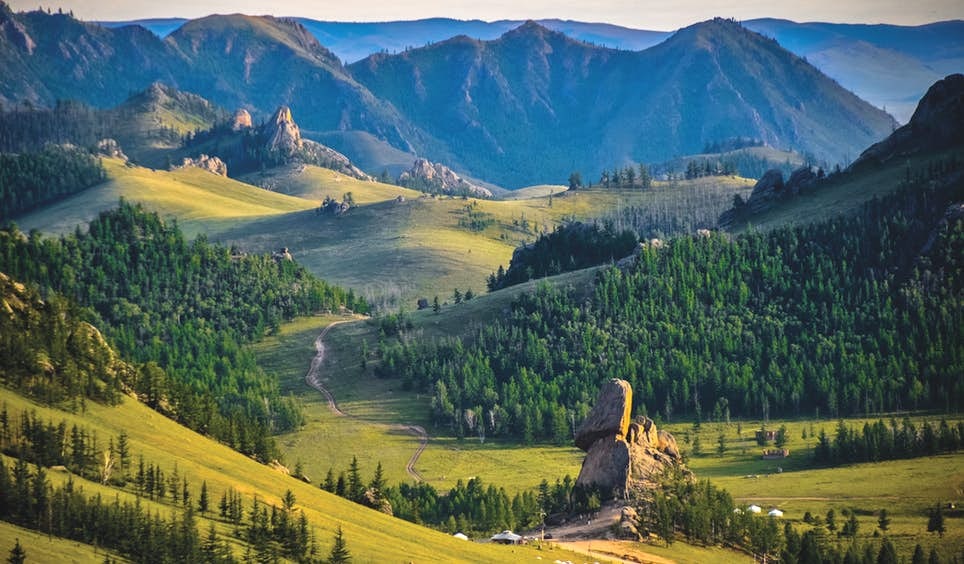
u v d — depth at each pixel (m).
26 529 197.25
